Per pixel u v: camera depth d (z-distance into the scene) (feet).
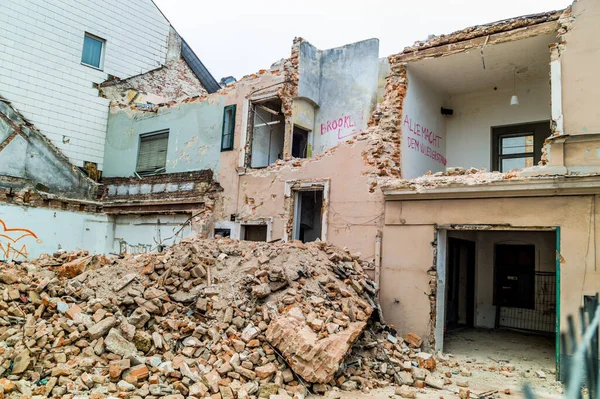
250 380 19.90
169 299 24.72
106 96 60.08
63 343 20.54
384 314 32.24
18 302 22.99
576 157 26.71
